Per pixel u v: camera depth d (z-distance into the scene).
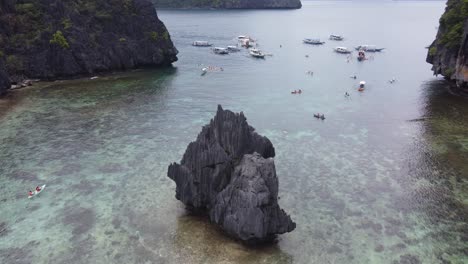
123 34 127.75
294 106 93.62
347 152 68.31
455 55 104.75
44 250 42.72
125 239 44.44
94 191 54.47
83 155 65.38
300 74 128.88
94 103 92.38
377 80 121.25
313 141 72.88
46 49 108.88
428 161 64.50
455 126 79.81
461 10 103.19
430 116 86.12
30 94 97.56
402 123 82.25
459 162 63.94
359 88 110.00
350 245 44.03
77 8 120.88
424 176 59.59
